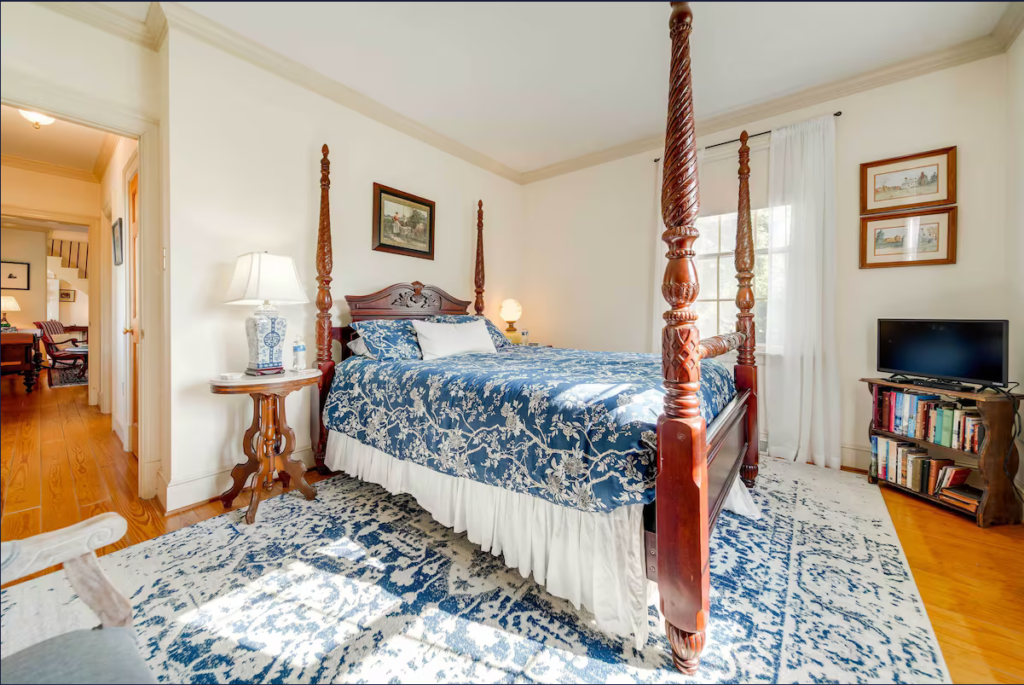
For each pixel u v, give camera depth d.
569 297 4.16
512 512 1.58
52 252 7.42
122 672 0.68
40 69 1.85
